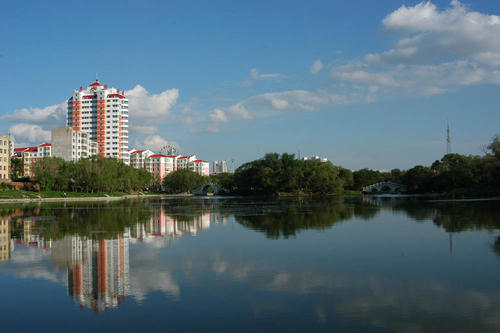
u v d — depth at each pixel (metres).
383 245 37.03
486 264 28.61
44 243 39.84
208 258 31.69
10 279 25.69
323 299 20.97
